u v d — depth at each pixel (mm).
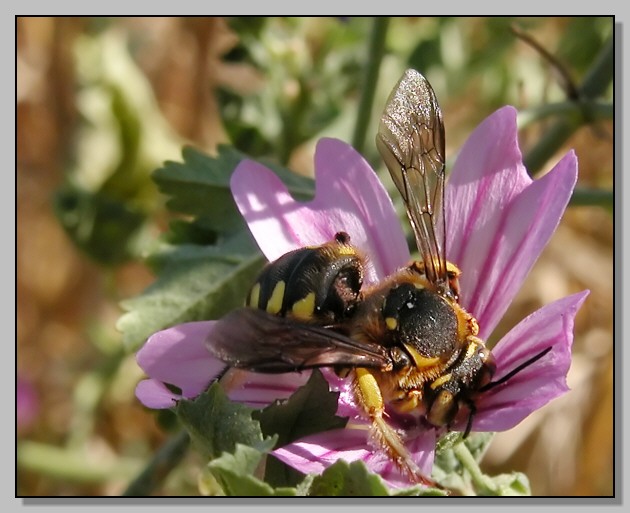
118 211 182
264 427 141
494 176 147
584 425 185
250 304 143
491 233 147
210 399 138
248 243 160
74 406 188
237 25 175
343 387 146
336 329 143
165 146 187
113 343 187
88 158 186
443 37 186
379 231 149
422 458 141
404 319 142
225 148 164
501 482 143
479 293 147
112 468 184
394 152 147
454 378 141
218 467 135
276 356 138
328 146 150
